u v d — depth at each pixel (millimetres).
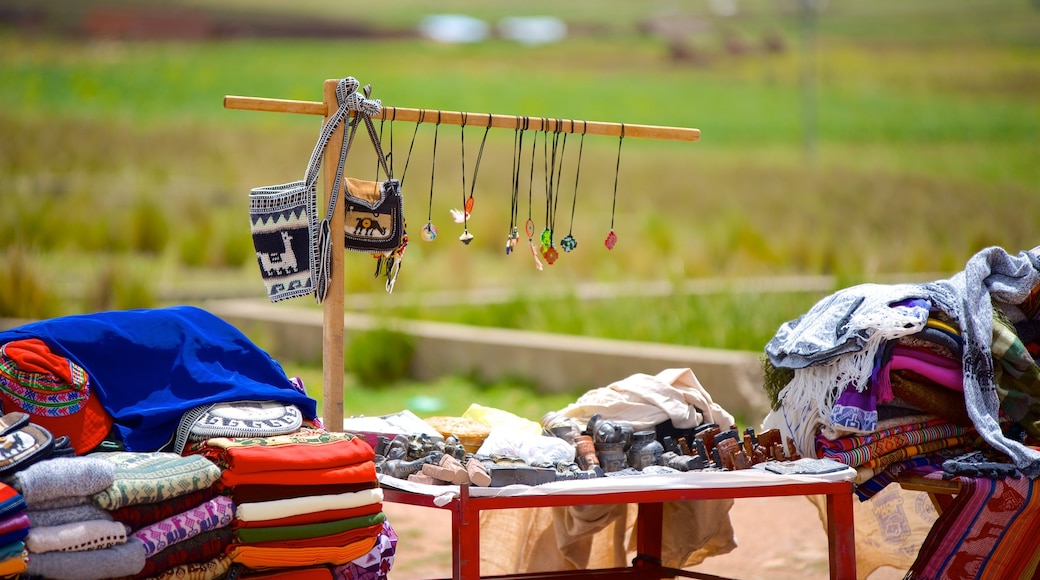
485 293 12352
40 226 15641
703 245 15695
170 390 3439
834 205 24141
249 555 3127
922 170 31594
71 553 2820
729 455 3809
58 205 18375
